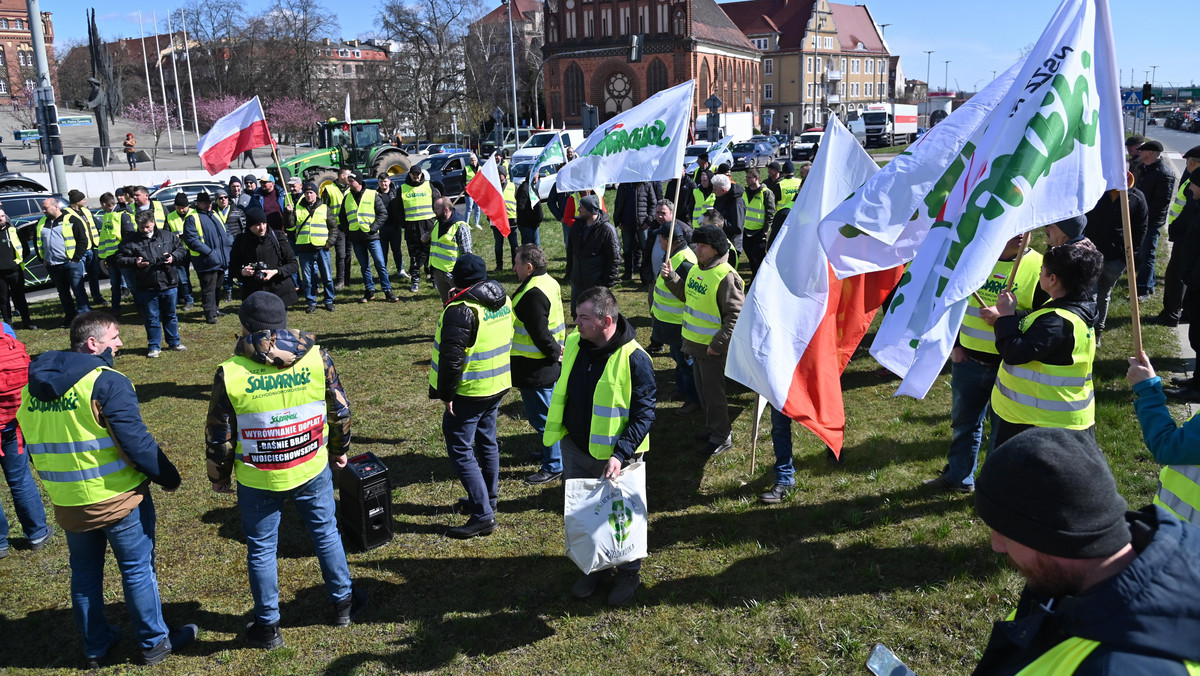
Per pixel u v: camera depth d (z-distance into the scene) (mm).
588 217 8039
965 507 5156
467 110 64375
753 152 38906
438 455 6559
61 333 11406
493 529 5230
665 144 6473
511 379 5691
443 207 9164
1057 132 3428
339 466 4227
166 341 10258
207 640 4203
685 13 63281
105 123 44500
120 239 12086
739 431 6734
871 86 104312
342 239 13906
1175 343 8211
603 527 4023
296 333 3871
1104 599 1313
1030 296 4773
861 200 4191
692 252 7008
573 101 66875
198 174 35656
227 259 12172
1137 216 7762
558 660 3924
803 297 4906
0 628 4391
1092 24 3465
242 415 3740
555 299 5781
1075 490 1350
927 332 3406
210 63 71000
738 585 4461
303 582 4730
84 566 3893
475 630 4188
